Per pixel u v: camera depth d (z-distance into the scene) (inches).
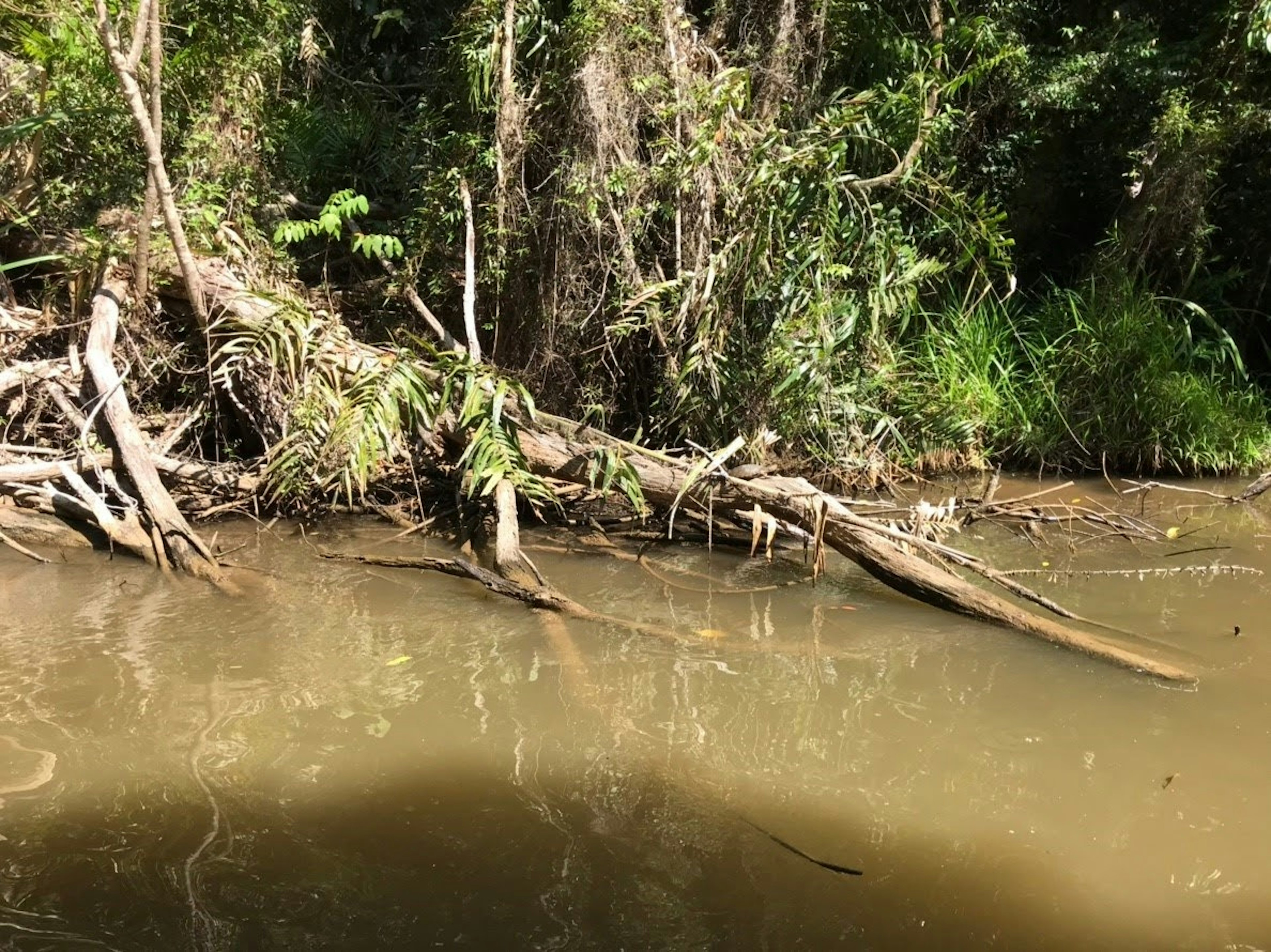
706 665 126.5
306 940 73.3
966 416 238.4
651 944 73.6
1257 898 81.0
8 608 142.6
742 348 205.2
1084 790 96.6
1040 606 147.1
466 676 121.7
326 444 177.0
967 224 220.8
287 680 119.5
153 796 93.0
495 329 230.4
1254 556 173.0
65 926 74.4
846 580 163.2
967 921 77.2
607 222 215.8
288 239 233.5
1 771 96.9
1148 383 242.5
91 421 181.2
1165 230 276.2
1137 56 292.7
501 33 227.8
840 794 95.7
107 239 215.9
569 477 183.5
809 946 73.8
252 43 247.6
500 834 87.8
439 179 234.5
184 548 161.2
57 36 220.8
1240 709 113.8
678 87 215.5
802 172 198.2
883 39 252.2
